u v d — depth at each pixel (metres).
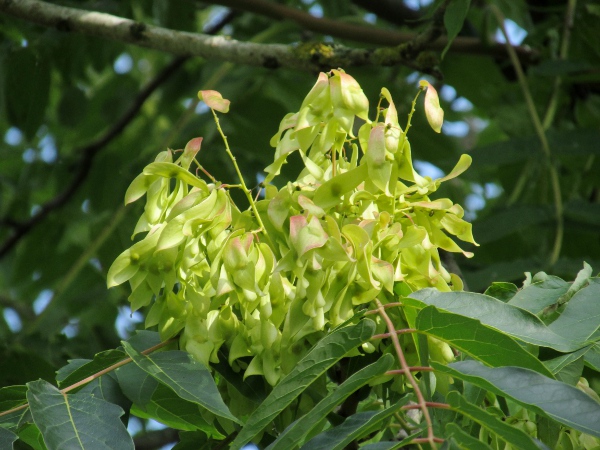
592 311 1.64
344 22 2.56
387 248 1.64
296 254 1.60
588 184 2.52
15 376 2.29
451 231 1.68
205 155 2.51
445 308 1.60
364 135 1.66
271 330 1.63
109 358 1.67
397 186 1.68
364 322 1.56
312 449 1.51
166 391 1.69
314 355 1.56
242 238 1.63
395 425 1.71
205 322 1.66
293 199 1.65
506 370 1.52
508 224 2.14
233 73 2.74
